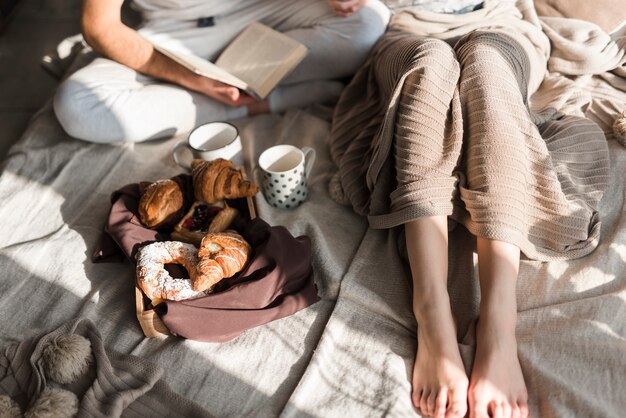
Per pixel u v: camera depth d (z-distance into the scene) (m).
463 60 1.31
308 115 1.78
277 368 1.17
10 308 1.33
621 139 1.47
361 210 1.42
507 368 1.05
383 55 1.54
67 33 2.54
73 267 1.40
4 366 1.18
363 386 1.12
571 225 1.23
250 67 1.72
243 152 1.68
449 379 1.05
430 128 1.26
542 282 1.23
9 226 1.53
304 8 1.81
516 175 1.17
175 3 1.78
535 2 1.76
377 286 1.27
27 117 2.12
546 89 1.60
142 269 1.21
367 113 1.61
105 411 1.08
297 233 1.39
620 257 1.23
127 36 1.66
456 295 1.24
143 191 1.41
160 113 1.70
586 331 1.10
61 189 1.61
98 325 1.28
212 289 1.22
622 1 1.65
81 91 1.66
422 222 1.21
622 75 1.64
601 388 1.03
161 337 1.24
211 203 1.37
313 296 1.25
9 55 2.45
